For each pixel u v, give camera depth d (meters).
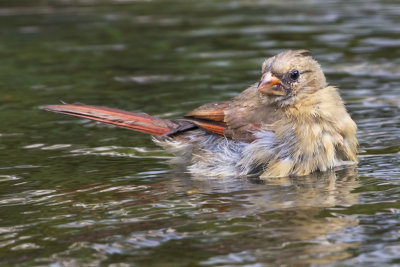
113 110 11.79
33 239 7.97
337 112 10.94
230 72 17.05
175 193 9.66
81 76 17.33
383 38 19.98
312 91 10.98
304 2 26.45
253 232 7.95
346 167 10.80
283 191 9.66
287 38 20.45
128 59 18.92
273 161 10.73
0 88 16.38
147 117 11.77
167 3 27.42
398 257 7.16
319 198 9.20
